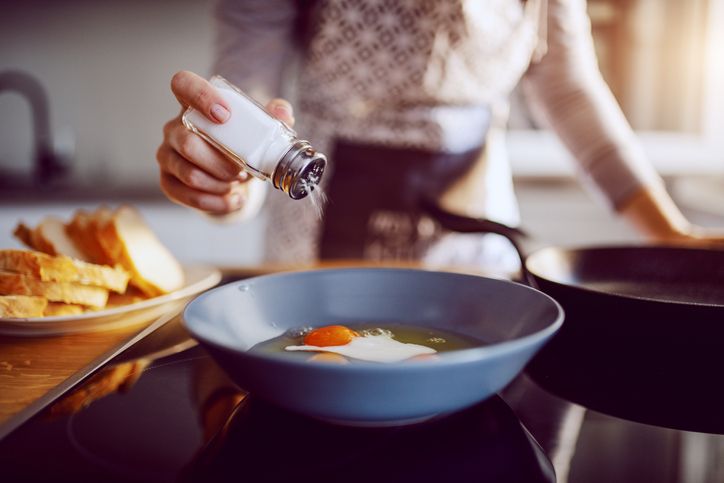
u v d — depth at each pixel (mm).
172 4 2391
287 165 621
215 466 456
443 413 480
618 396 539
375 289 622
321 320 612
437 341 579
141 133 2471
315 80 1057
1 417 517
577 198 2160
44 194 2027
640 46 2168
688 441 487
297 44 1076
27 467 456
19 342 654
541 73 1085
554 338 604
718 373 562
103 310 682
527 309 554
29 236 822
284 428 491
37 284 676
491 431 492
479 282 596
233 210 744
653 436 492
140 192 2086
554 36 1047
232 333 554
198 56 2428
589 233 2158
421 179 1053
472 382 455
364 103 1038
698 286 692
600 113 1034
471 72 1021
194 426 497
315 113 1073
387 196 1059
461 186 1069
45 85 2416
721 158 2135
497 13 997
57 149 2393
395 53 1003
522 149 2145
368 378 438
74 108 2434
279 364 440
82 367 600
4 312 655
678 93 2199
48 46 2395
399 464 459
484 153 1083
